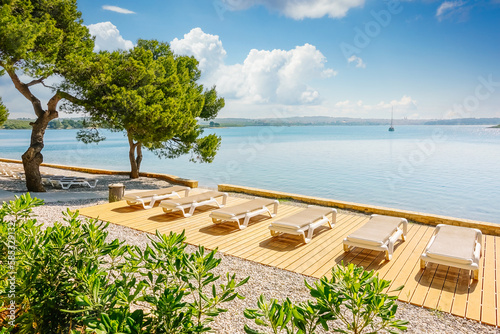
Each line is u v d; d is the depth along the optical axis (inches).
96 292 75.9
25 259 96.0
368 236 221.9
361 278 76.2
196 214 331.6
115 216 321.1
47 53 398.0
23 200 131.0
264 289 178.2
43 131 467.2
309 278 194.2
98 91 456.4
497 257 231.1
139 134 487.5
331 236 270.5
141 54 509.0
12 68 388.2
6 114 635.5
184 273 84.5
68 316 97.5
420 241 261.6
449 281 190.5
